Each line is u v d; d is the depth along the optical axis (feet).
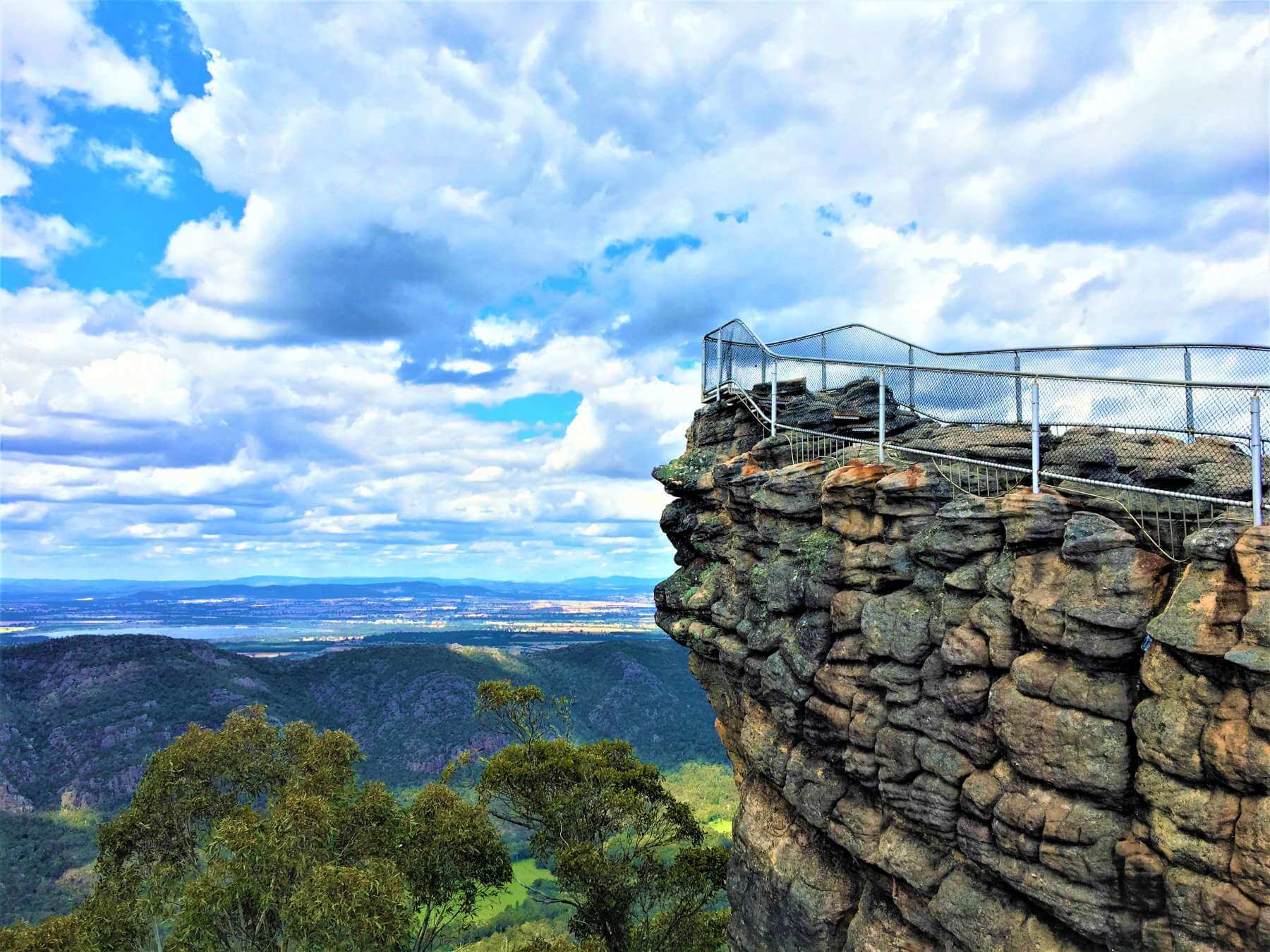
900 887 54.19
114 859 93.40
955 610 50.21
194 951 80.79
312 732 109.29
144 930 92.22
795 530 65.51
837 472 60.08
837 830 58.75
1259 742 35.83
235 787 102.83
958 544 50.70
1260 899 35.40
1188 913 37.81
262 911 82.64
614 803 106.83
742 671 70.23
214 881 78.54
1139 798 40.81
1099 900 41.39
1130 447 52.06
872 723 54.80
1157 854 39.75
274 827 79.61
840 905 61.46
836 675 58.03
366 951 75.56
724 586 74.90
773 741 67.00
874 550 56.75
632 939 105.09
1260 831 35.50
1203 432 48.26
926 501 54.49
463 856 96.94
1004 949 45.96
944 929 50.49
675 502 89.15
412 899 93.86
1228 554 38.83
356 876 76.33
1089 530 43.70
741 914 71.97
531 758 116.06
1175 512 45.93
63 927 74.59
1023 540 47.19
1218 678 37.99
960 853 49.96
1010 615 46.98
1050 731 43.57
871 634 54.75
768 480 68.28
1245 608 37.55
